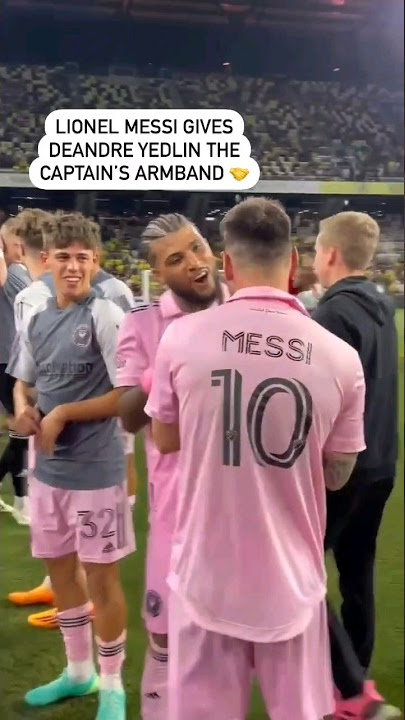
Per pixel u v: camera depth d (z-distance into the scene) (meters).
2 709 1.34
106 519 1.25
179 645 0.98
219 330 0.90
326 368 0.90
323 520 0.98
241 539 0.93
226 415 0.90
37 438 1.25
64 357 1.21
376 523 1.27
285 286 0.95
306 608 0.96
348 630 1.28
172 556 1.00
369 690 1.30
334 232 1.19
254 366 0.89
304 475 0.92
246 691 0.98
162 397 0.95
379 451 1.24
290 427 0.89
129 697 1.29
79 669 1.33
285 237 0.93
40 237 1.21
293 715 0.96
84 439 1.24
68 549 1.30
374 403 1.21
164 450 0.99
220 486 0.92
